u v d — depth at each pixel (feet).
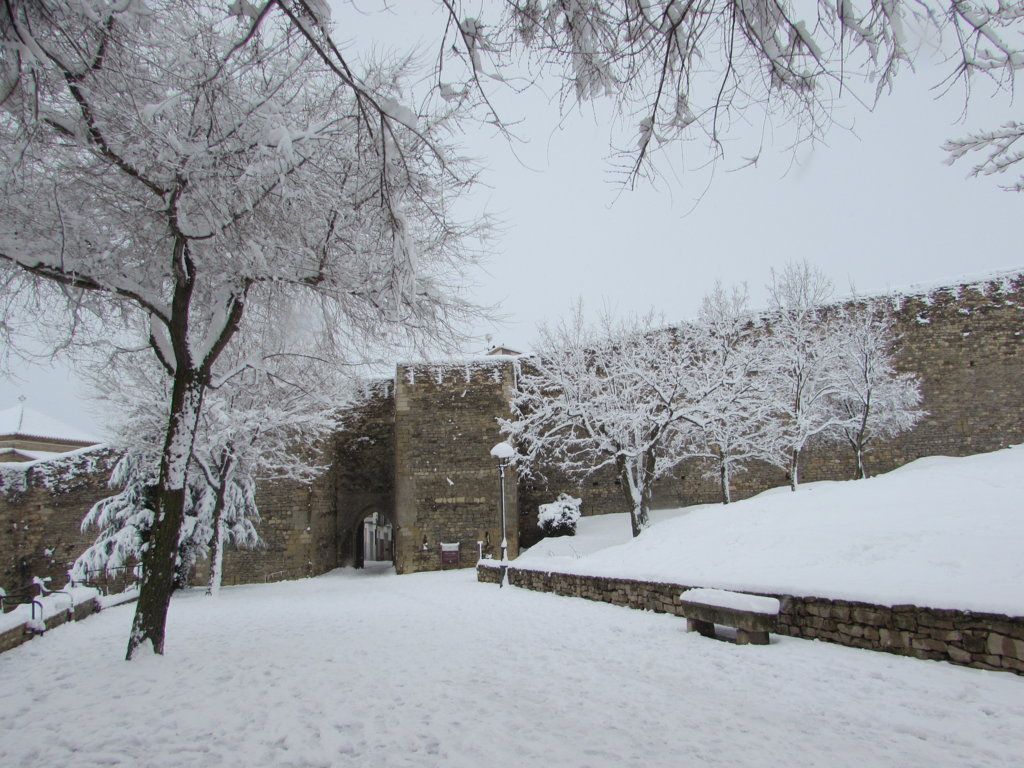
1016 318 68.64
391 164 13.46
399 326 26.30
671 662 18.15
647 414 58.13
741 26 9.04
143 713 14.19
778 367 63.77
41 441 121.90
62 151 19.35
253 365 27.43
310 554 75.20
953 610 16.02
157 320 23.81
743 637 20.13
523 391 79.36
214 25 16.57
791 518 34.01
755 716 12.76
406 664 19.13
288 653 21.49
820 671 16.14
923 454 69.87
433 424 77.15
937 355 70.49
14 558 76.18
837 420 63.93
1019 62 8.52
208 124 17.95
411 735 12.05
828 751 10.73
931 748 10.73
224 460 59.31
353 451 87.35
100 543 62.80
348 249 23.71
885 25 8.39
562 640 22.79
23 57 9.91
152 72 17.10
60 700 15.76
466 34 9.81
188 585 66.44
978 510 26.68
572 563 41.81
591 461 82.74
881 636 17.80
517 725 12.52
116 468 65.05
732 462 68.85
